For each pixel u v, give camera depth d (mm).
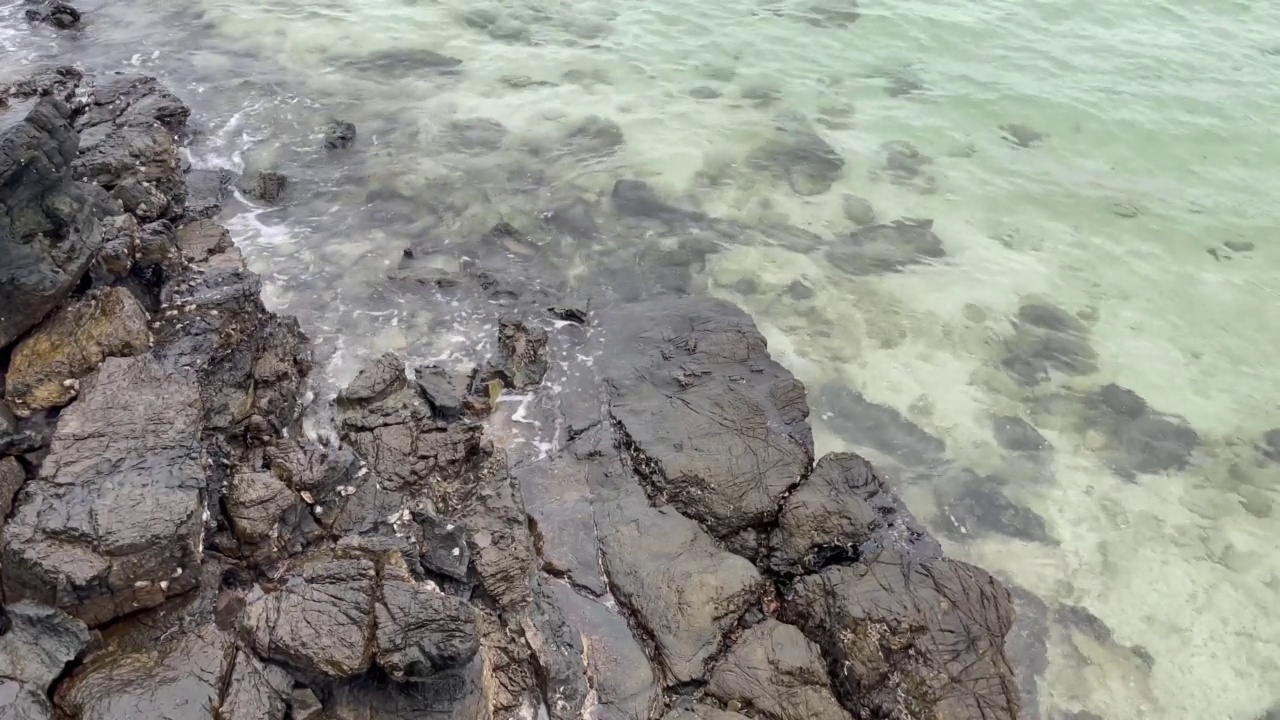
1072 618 14523
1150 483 16656
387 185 22656
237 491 12820
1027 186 23969
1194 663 14008
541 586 13562
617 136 25156
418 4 31766
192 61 27500
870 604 13164
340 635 10805
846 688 12695
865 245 21828
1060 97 27172
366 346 17906
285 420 15555
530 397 17094
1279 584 15062
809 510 14547
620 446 16062
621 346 18266
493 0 32219
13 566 10773
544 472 15508
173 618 11484
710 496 14891
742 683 12484
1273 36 29781
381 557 12266
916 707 12312
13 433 12781
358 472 14016
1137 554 15484
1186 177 24219
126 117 22359
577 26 30797
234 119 24844
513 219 21859
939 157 24984
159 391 13211
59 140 14508
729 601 13438
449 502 14367
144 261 16578
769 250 21500
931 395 18078
